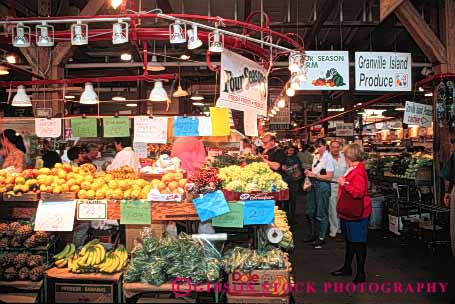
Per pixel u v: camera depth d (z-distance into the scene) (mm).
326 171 7105
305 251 6883
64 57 8180
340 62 7328
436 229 7051
